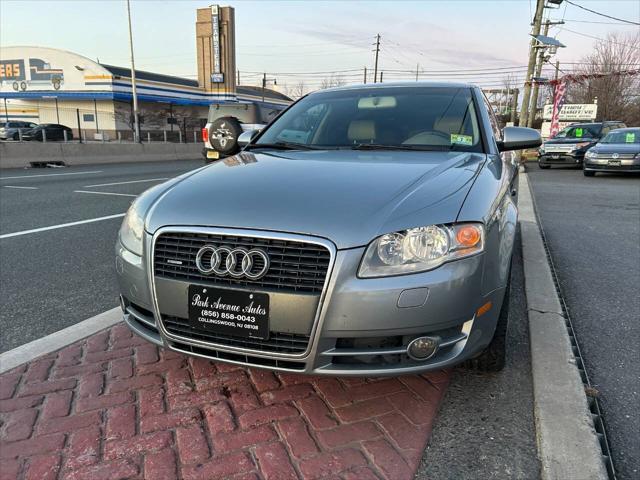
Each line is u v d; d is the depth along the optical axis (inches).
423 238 81.2
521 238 225.1
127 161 821.9
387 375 83.7
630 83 1656.0
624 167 506.6
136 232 95.3
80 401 98.2
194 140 1343.5
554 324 129.0
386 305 79.5
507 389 101.3
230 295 83.2
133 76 1175.0
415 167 104.9
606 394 102.0
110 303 149.6
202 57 1749.5
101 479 77.9
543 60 1036.5
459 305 82.7
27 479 78.0
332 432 88.7
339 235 80.1
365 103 147.9
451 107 140.0
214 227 84.5
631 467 81.1
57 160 703.1
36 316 139.9
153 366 111.3
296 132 143.3
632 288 164.1
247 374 107.9
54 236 232.8
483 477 77.9
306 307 80.4
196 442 86.2
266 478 77.7
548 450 81.7
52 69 1637.6
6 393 100.9
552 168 682.8
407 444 85.4
